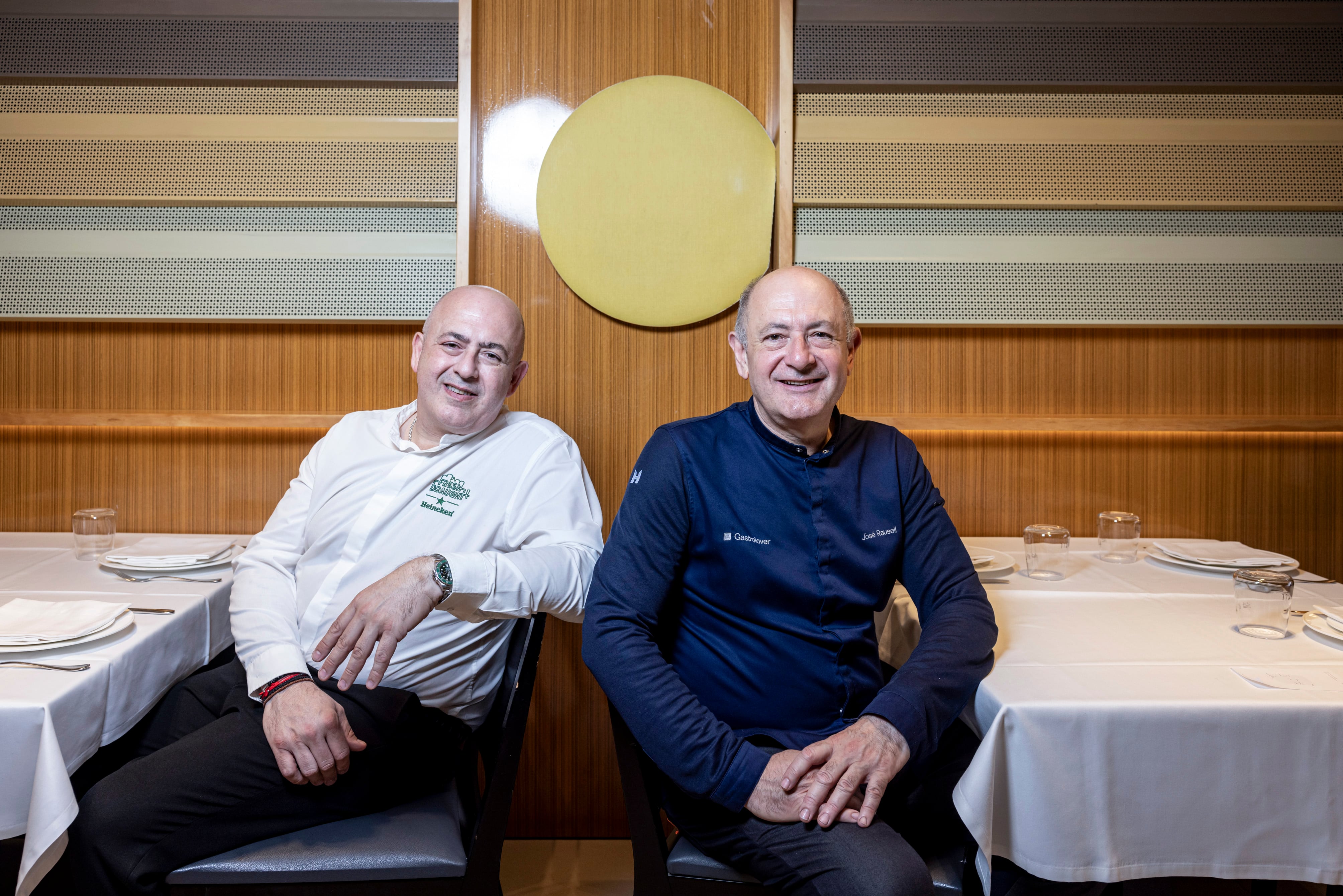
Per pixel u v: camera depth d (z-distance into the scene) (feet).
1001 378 7.38
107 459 7.27
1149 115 7.14
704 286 7.06
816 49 7.07
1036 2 7.06
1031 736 3.45
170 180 7.00
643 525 4.15
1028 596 5.25
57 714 3.51
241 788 3.83
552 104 7.11
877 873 3.28
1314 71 7.09
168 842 3.69
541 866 6.62
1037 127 7.13
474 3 7.00
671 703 3.70
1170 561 6.05
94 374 7.22
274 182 7.02
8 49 6.91
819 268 7.20
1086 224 7.21
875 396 7.38
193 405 7.24
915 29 7.07
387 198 7.01
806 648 4.12
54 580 5.41
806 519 4.20
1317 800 3.46
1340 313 7.22
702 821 3.86
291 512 5.11
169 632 4.60
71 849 3.65
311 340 7.23
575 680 7.13
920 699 3.66
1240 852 3.50
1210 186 7.13
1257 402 7.40
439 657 4.63
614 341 7.18
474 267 7.10
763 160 6.99
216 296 7.05
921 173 7.14
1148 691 3.63
